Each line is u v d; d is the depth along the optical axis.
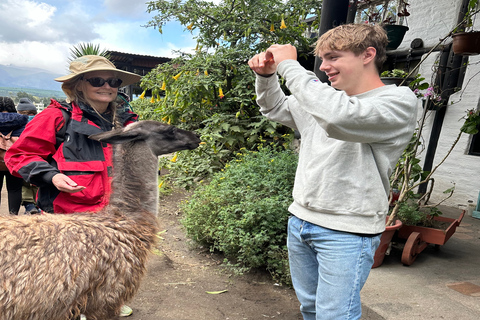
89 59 2.44
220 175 4.95
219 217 4.02
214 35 7.52
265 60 1.93
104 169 2.42
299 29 7.12
